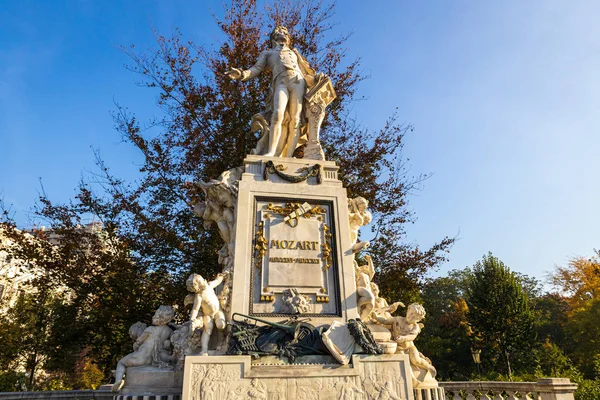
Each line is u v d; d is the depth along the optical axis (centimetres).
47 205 1123
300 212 575
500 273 2556
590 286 2766
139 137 1220
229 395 409
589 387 952
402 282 1181
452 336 3059
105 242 1173
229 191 586
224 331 488
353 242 607
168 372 462
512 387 682
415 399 511
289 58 729
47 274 1132
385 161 1308
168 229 1157
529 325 2445
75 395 651
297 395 422
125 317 1059
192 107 1235
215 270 1153
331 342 465
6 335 1558
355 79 1371
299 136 715
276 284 521
